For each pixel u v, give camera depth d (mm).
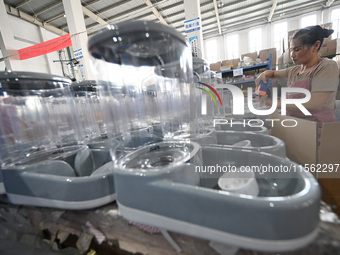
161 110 976
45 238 505
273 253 319
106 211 512
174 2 3896
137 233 434
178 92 904
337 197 420
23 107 886
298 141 570
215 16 5668
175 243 390
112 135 862
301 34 1033
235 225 321
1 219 569
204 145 652
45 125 1036
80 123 1262
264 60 2902
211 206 335
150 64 717
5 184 598
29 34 4262
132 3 3893
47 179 528
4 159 693
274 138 683
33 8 3910
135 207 415
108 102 840
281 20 6738
